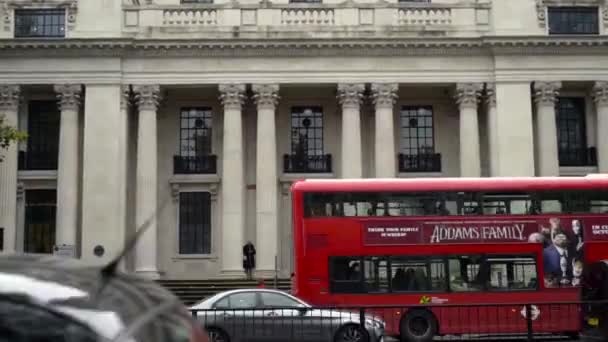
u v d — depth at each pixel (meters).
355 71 41.19
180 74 41.03
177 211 42.91
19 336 2.73
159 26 40.94
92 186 39.69
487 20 41.47
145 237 39.69
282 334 17.92
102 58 40.72
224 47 40.84
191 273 42.25
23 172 41.81
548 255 22.89
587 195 23.33
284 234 42.72
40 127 42.59
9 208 40.16
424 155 43.69
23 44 40.00
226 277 39.56
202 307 19.17
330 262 22.80
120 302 3.24
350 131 40.91
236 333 18.05
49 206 42.12
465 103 41.28
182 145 43.72
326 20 41.31
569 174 43.03
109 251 39.09
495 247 22.95
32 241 41.81
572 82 41.66
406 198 23.28
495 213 23.20
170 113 43.94
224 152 40.94
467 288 22.70
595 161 42.94
